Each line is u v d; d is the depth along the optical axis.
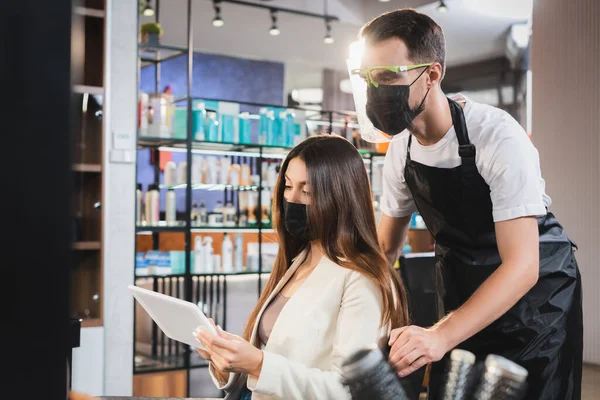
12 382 0.32
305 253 1.88
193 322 1.54
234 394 1.79
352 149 1.78
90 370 4.07
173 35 7.66
